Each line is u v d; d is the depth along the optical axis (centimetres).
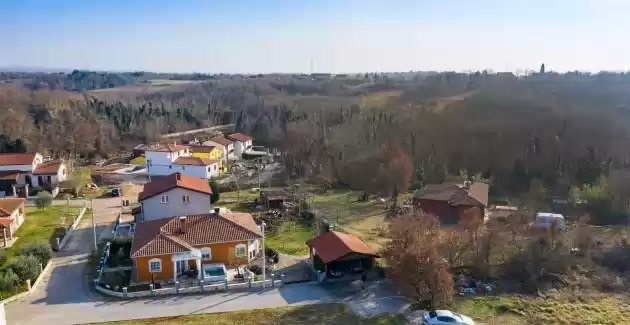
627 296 3897
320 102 15075
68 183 7719
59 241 5094
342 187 7862
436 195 5903
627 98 11044
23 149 9538
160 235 4256
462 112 10488
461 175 7756
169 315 3516
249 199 7006
